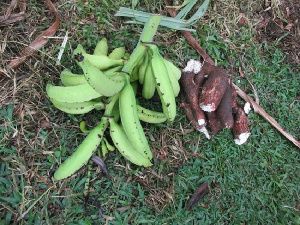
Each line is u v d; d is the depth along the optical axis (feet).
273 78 4.46
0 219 3.23
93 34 4.00
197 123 3.84
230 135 4.09
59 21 3.90
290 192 4.09
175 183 3.81
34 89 3.66
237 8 4.47
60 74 3.49
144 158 3.35
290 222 3.98
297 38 4.70
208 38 4.28
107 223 3.50
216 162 3.99
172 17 4.17
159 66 3.21
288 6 4.76
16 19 3.79
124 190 3.64
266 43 4.55
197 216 3.77
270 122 4.24
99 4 4.09
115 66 3.33
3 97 3.57
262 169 4.12
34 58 3.75
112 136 3.29
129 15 4.02
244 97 4.22
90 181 3.58
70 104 3.29
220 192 3.92
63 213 3.42
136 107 3.35
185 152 3.92
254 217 3.93
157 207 3.69
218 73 3.75
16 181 3.39
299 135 4.33
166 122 3.93
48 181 3.47
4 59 3.67
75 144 3.66
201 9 4.10
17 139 3.50
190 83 3.82
